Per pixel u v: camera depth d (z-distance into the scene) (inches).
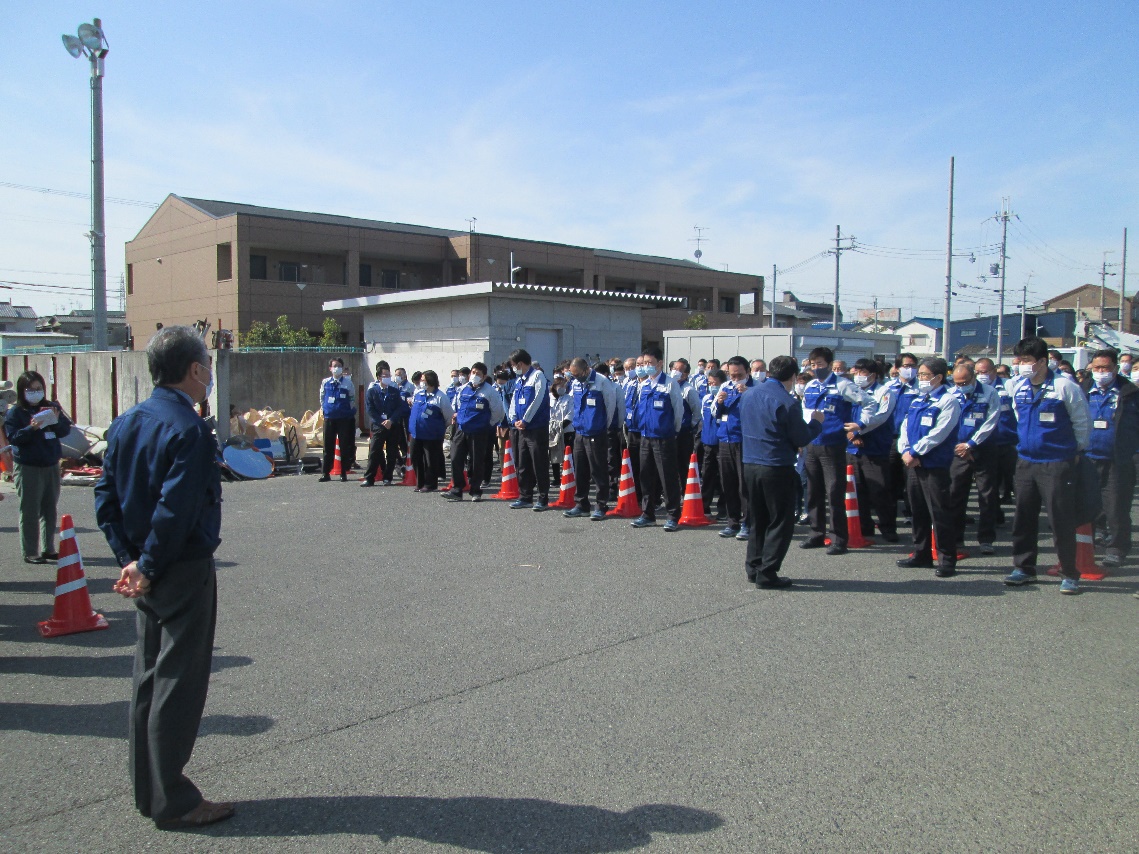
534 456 429.7
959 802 139.7
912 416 295.3
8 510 454.9
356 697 186.4
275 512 427.5
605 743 162.2
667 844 127.7
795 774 149.4
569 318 733.9
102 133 739.4
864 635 226.4
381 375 526.0
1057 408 266.2
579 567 305.3
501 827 133.1
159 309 1748.3
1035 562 283.3
